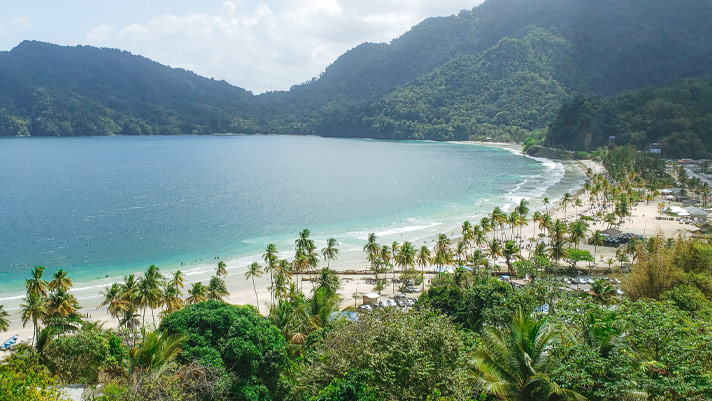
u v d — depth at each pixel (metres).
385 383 29.62
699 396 24.08
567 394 26.22
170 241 144.50
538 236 142.62
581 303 36.22
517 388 28.12
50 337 52.91
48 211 181.12
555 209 184.75
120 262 125.44
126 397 29.30
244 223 166.25
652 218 164.75
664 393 24.59
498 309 54.78
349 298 98.50
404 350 30.64
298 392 35.91
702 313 44.91
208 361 34.97
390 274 116.19
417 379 29.44
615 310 33.72
